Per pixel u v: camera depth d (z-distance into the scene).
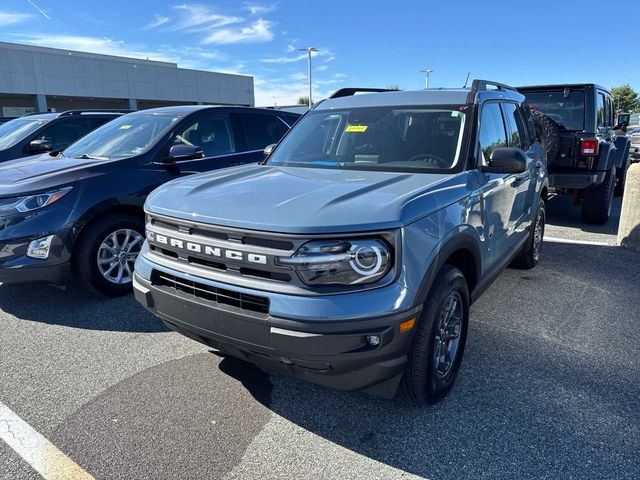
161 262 2.84
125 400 3.02
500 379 3.24
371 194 2.64
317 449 2.58
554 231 7.54
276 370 2.55
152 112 5.77
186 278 2.66
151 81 39.81
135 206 4.68
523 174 4.44
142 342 3.79
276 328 2.31
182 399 3.03
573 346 3.71
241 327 2.45
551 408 2.91
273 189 2.84
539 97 7.69
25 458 2.51
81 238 4.37
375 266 2.32
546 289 4.95
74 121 8.41
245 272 2.47
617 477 2.35
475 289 3.38
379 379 2.40
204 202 2.71
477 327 4.06
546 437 2.65
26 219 4.05
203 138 5.56
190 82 42.69
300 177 3.19
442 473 2.40
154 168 4.90
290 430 2.73
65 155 5.48
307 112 4.46
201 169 5.34
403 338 2.38
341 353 2.26
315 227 2.27
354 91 4.76
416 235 2.46
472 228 3.09
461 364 3.43
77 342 3.79
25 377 3.29
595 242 6.80
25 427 2.76
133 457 2.51
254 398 3.04
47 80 33.72
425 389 2.74
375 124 3.81
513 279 5.26
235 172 3.52
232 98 46.41
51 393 3.10
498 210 3.69
